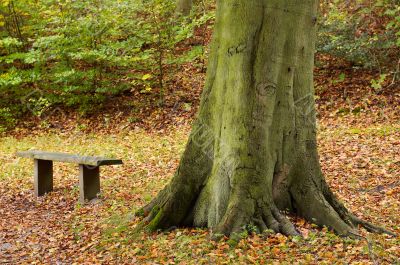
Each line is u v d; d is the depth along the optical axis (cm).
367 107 1296
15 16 1648
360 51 1419
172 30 1524
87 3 1492
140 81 1588
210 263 495
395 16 1452
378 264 475
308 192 583
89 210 744
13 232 680
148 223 610
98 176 810
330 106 1347
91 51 1419
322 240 530
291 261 488
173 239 567
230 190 570
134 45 1491
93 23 1484
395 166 879
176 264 509
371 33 1472
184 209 598
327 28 1438
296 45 574
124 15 1502
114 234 613
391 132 1094
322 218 570
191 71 1675
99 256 557
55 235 652
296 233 540
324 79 1484
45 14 1619
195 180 599
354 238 540
